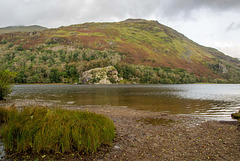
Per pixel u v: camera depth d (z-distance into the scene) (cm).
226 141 796
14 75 2458
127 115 1488
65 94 3778
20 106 1877
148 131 968
